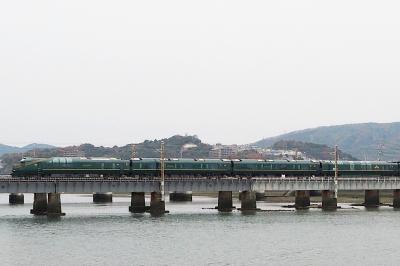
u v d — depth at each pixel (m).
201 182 180.25
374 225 156.12
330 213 186.25
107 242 124.44
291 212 188.50
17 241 124.75
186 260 107.25
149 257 109.56
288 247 121.44
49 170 175.38
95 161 180.12
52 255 110.56
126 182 171.00
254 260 107.94
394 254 115.00
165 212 181.00
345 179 199.62
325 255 113.38
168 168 188.00
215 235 135.75
